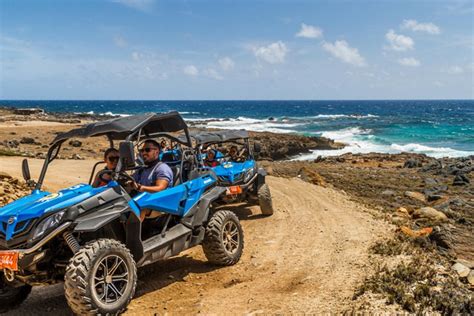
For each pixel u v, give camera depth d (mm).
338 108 184000
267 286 5801
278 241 8180
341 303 5129
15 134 38781
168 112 6172
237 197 10156
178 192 6031
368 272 6168
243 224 9742
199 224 6277
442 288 5688
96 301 4504
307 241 8125
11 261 4473
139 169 6121
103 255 4625
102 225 4809
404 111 146625
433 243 8805
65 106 196750
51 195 5023
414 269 6195
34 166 18266
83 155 27531
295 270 6426
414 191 18062
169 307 5195
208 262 6801
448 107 193625
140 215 5418
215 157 11008
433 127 70688
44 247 4707
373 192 17672
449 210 13539
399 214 11922
